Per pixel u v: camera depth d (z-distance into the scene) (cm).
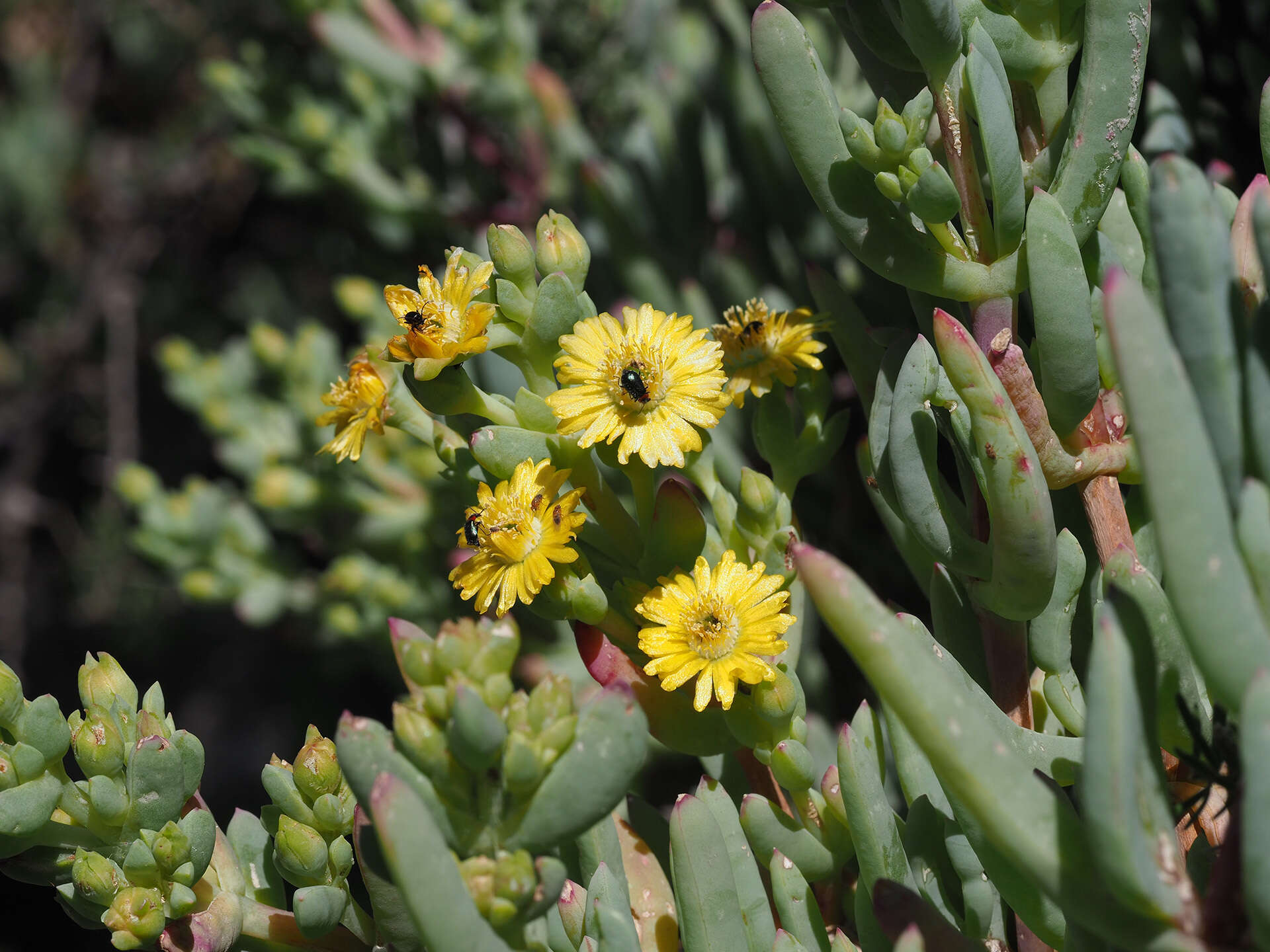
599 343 34
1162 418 29
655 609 34
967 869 33
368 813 32
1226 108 44
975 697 33
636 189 55
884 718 34
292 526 63
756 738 34
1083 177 34
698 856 33
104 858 33
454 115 65
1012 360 34
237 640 123
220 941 33
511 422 35
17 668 130
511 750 30
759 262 46
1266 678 29
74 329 134
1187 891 30
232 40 105
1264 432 30
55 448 144
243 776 116
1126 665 29
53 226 138
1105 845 29
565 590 34
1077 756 33
